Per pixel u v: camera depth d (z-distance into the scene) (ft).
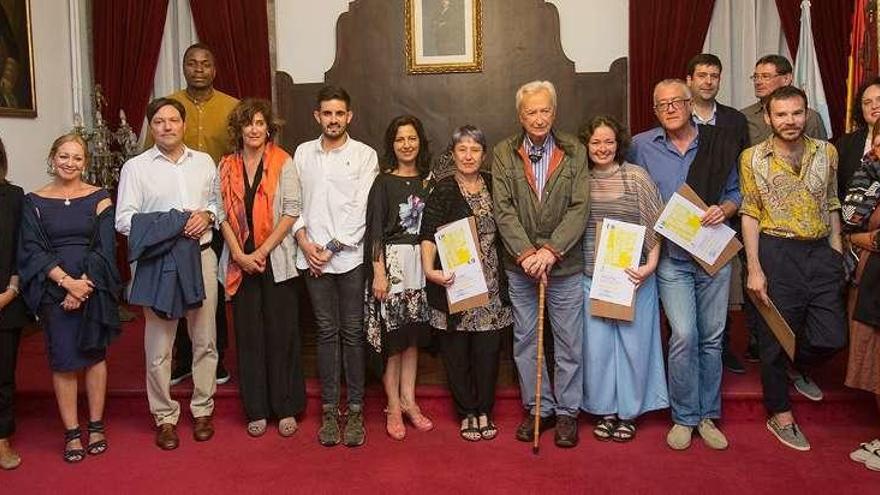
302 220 11.25
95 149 17.99
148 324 11.19
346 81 20.12
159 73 20.27
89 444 11.13
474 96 19.94
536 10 19.75
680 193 10.60
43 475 10.42
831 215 10.92
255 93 19.92
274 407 11.64
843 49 18.08
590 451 10.85
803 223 10.58
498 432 11.60
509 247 10.54
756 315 11.16
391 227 11.08
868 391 11.67
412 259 11.05
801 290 10.66
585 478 10.00
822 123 13.38
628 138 10.91
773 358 11.00
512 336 12.76
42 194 10.82
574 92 19.71
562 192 10.58
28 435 11.92
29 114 17.63
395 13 19.92
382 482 10.00
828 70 18.22
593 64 20.02
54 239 10.64
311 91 20.07
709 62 12.21
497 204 10.72
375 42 20.01
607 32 19.90
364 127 20.17
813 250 10.69
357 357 11.41
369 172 11.37
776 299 10.71
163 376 11.25
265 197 11.12
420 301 11.11
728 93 19.27
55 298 10.52
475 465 10.45
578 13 19.93
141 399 12.58
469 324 10.97
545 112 10.32
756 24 19.07
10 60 16.96
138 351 15.02
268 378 11.70
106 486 10.06
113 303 10.85
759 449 10.85
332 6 20.33
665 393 11.42
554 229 10.65
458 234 10.74
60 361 10.61
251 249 11.19
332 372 11.43
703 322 11.02
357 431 11.25
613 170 10.85
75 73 19.57
